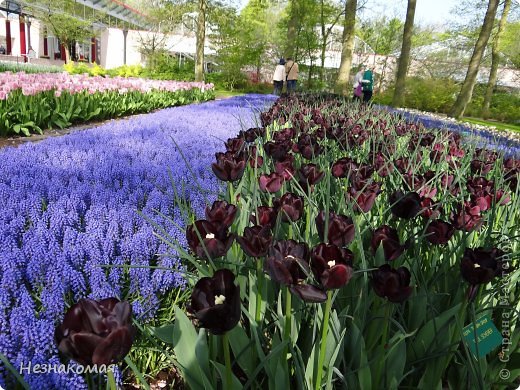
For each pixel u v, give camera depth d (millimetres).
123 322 868
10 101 6820
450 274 1935
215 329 1036
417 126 6008
